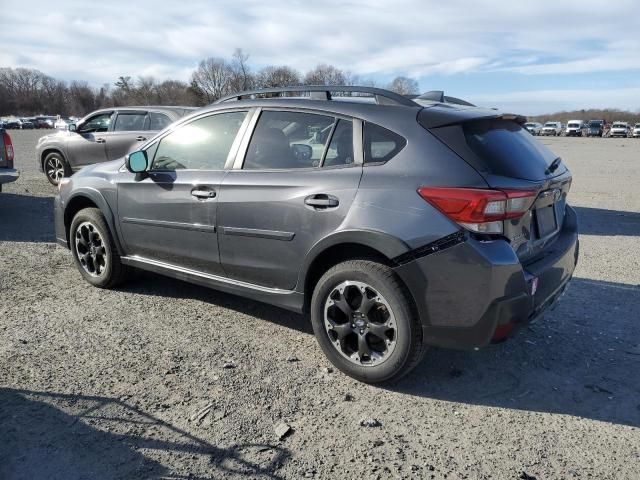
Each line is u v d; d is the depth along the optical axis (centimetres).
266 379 347
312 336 414
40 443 275
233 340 404
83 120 1080
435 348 398
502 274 298
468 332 307
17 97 11819
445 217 302
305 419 304
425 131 325
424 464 268
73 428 288
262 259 380
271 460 268
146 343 394
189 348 388
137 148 475
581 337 420
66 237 538
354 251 343
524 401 329
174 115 984
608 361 382
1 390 323
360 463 267
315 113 369
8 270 558
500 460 272
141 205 452
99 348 383
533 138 388
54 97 12169
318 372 358
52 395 319
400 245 311
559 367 372
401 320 319
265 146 387
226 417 303
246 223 382
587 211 1000
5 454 266
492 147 326
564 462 271
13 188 1108
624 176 1625
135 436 283
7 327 414
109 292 499
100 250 500
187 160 433
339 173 343
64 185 530
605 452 280
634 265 624
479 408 321
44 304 465
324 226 341
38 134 4597
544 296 337
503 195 299
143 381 339
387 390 339
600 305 487
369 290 330
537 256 344
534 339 415
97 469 258
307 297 368
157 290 507
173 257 442
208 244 411
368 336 338
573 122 6525
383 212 318
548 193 344
